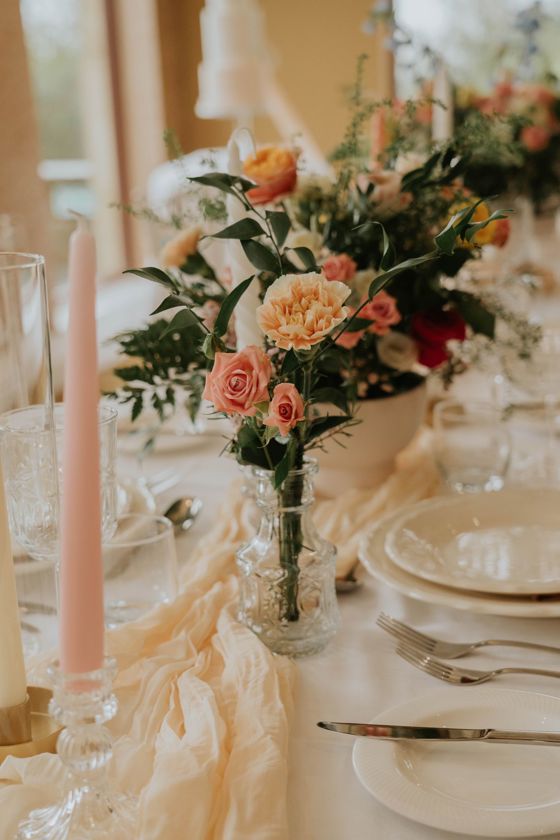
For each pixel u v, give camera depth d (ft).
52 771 2.07
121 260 12.54
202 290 3.72
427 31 14.47
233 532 3.48
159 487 4.06
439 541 3.31
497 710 2.28
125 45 12.39
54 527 2.49
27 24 10.31
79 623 1.64
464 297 3.85
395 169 4.00
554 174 9.14
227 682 2.44
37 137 8.03
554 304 7.13
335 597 2.82
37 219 8.05
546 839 1.88
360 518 3.61
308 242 3.44
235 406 2.31
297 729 2.35
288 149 3.60
